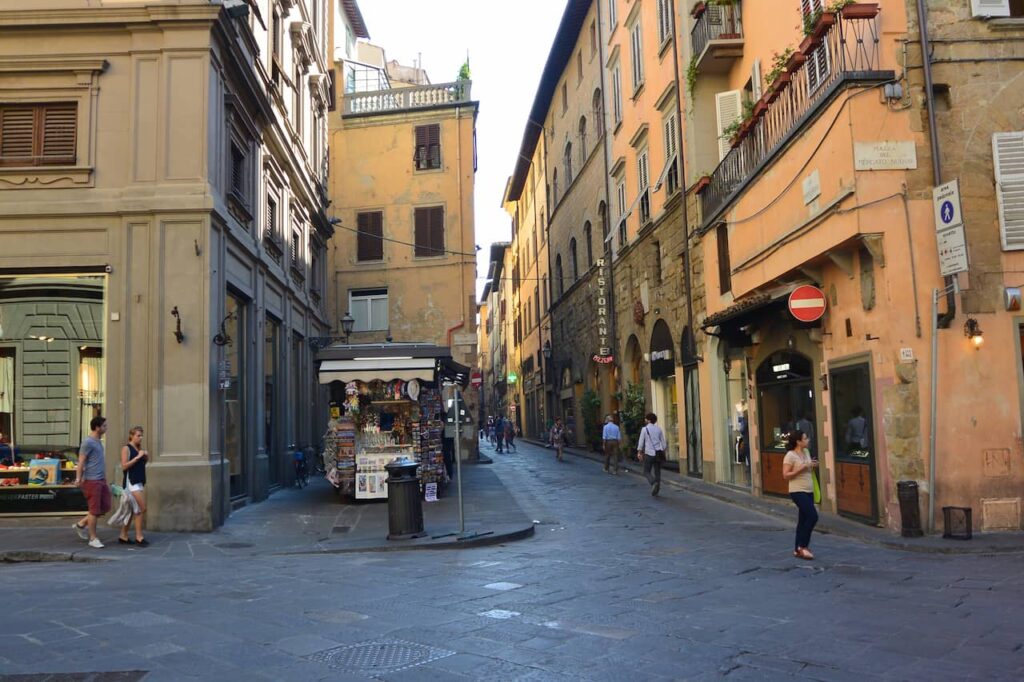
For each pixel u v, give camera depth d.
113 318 13.29
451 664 5.61
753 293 16.00
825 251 12.55
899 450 11.49
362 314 30.78
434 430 18.83
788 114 14.28
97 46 13.71
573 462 30.14
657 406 24.84
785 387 15.58
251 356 16.80
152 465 12.95
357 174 31.20
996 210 11.77
